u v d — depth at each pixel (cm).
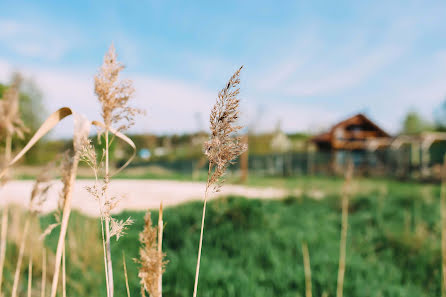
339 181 1652
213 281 296
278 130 1848
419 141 2159
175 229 429
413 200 758
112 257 307
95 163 66
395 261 400
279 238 444
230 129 62
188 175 1736
